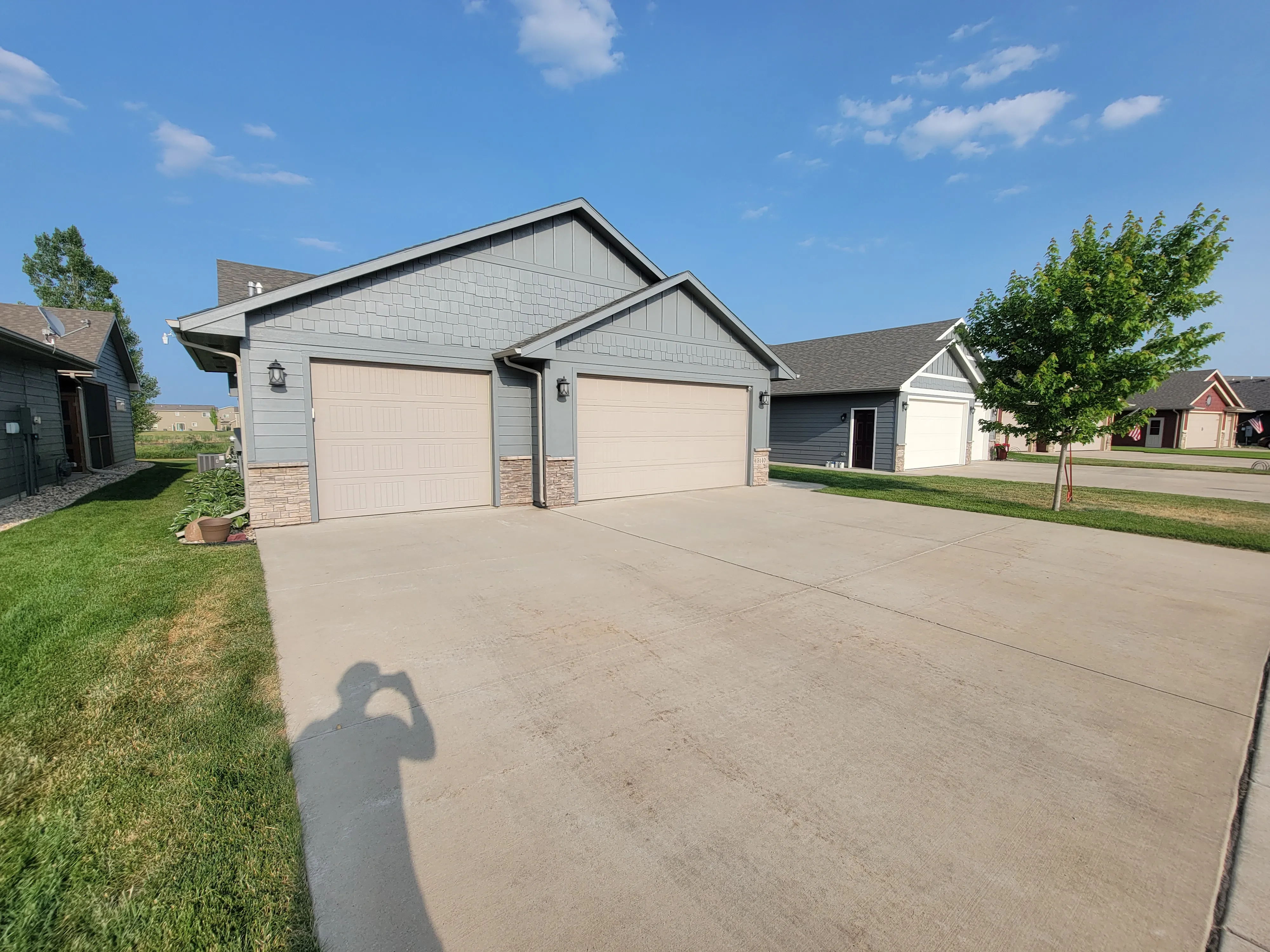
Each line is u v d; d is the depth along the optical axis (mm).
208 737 2863
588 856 2158
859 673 3756
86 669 3535
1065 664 3928
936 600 5238
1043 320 9328
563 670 3727
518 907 1923
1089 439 9492
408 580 5586
